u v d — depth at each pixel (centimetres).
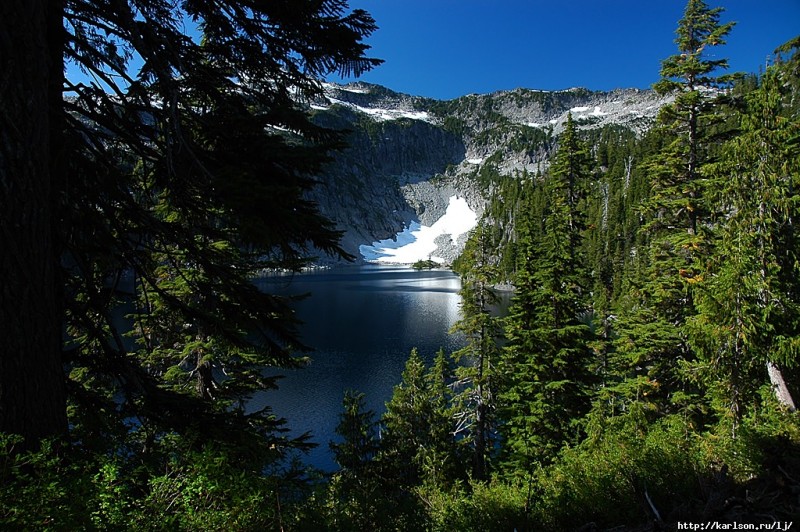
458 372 1797
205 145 520
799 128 1009
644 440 791
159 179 498
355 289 9019
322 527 414
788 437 526
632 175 8756
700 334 1097
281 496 417
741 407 1036
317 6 488
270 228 457
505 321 1764
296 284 10094
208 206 505
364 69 562
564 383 1526
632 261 5209
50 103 426
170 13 529
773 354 991
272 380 1039
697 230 1326
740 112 1280
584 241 6450
